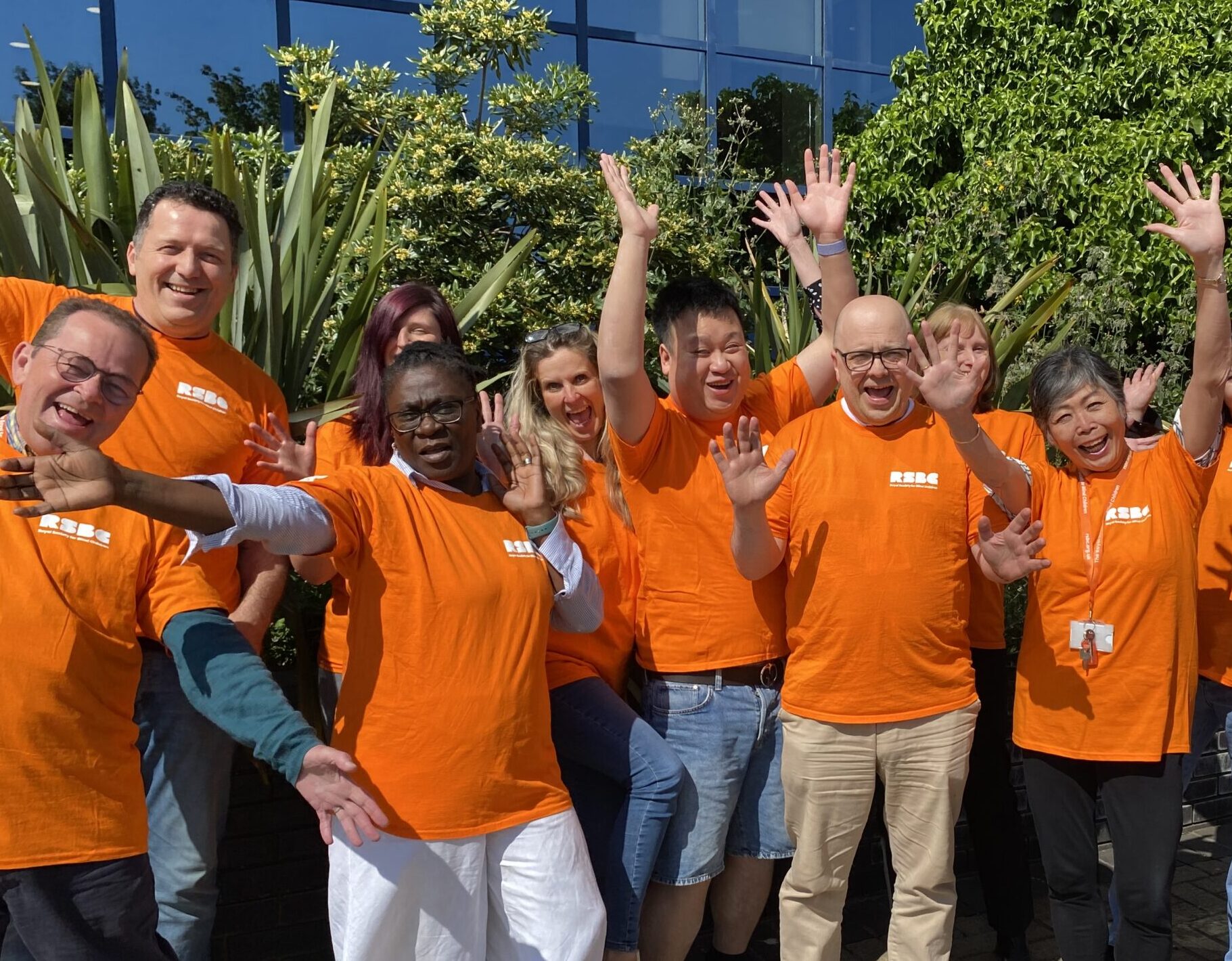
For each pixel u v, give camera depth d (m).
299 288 3.59
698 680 2.69
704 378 2.73
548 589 2.22
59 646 1.83
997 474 2.56
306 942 3.03
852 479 2.59
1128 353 7.30
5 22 6.27
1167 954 2.60
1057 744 2.68
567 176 5.38
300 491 1.95
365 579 2.06
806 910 2.69
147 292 2.34
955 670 2.62
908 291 5.50
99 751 1.89
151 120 6.67
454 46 5.85
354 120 5.63
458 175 5.42
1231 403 2.97
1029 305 6.77
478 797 2.06
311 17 7.03
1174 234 2.66
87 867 1.86
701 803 2.65
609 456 2.84
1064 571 2.68
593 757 2.61
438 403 2.12
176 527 2.00
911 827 2.64
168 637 1.95
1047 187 7.34
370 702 2.04
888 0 9.16
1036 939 3.51
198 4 6.73
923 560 2.55
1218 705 3.10
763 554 2.55
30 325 2.39
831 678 2.58
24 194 3.75
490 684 2.07
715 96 8.41
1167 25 7.68
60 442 1.76
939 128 8.03
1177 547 2.61
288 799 3.01
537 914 2.11
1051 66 7.85
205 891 2.36
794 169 8.79
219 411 2.38
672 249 5.68
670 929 2.68
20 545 1.85
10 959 1.92
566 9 7.80
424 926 2.05
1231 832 4.47
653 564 2.72
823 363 3.09
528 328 5.00
